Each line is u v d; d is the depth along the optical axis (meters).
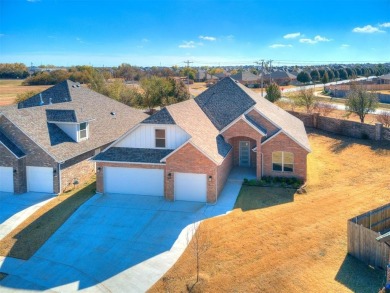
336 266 16.05
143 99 60.34
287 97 68.19
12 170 27.42
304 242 18.41
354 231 16.52
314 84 121.00
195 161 24.36
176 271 16.89
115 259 18.31
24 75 155.88
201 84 135.25
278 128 28.41
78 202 25.44
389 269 13.78
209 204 24.27
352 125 41.44
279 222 20.92
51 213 23.86
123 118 40.44
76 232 21.22
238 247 18.38
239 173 29.97
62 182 27.69
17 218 23.33
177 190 25.19
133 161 25.91
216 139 28.20
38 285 16.55
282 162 28.05
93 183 29.91
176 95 60.31
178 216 22.64
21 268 17.94
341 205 23.03
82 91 41.19
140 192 26.53
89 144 31.41
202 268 16.83
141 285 16.14
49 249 19.55
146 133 26.33
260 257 17.28
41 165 27.38
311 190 26.11
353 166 31.67
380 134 38.28
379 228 18.53
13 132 27.50
